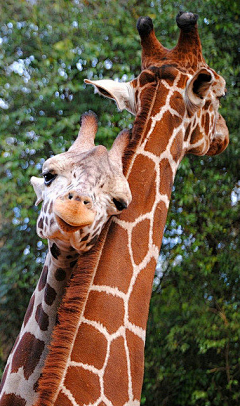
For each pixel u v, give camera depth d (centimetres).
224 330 1127
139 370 483
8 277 1127
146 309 506
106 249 498
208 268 1136
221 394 1162
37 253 1150
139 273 509
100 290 479
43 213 486
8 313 1157
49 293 531
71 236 469
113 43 1152
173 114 582
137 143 554
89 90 1155
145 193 538
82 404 437
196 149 622
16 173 1100
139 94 602
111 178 489
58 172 488
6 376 539
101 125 1150
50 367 443
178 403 1166
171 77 598
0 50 1159
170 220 1156
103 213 481
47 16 1161
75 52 1155
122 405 460
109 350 465
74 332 458
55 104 1152
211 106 630
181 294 1161
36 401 434
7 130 1151
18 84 1130
